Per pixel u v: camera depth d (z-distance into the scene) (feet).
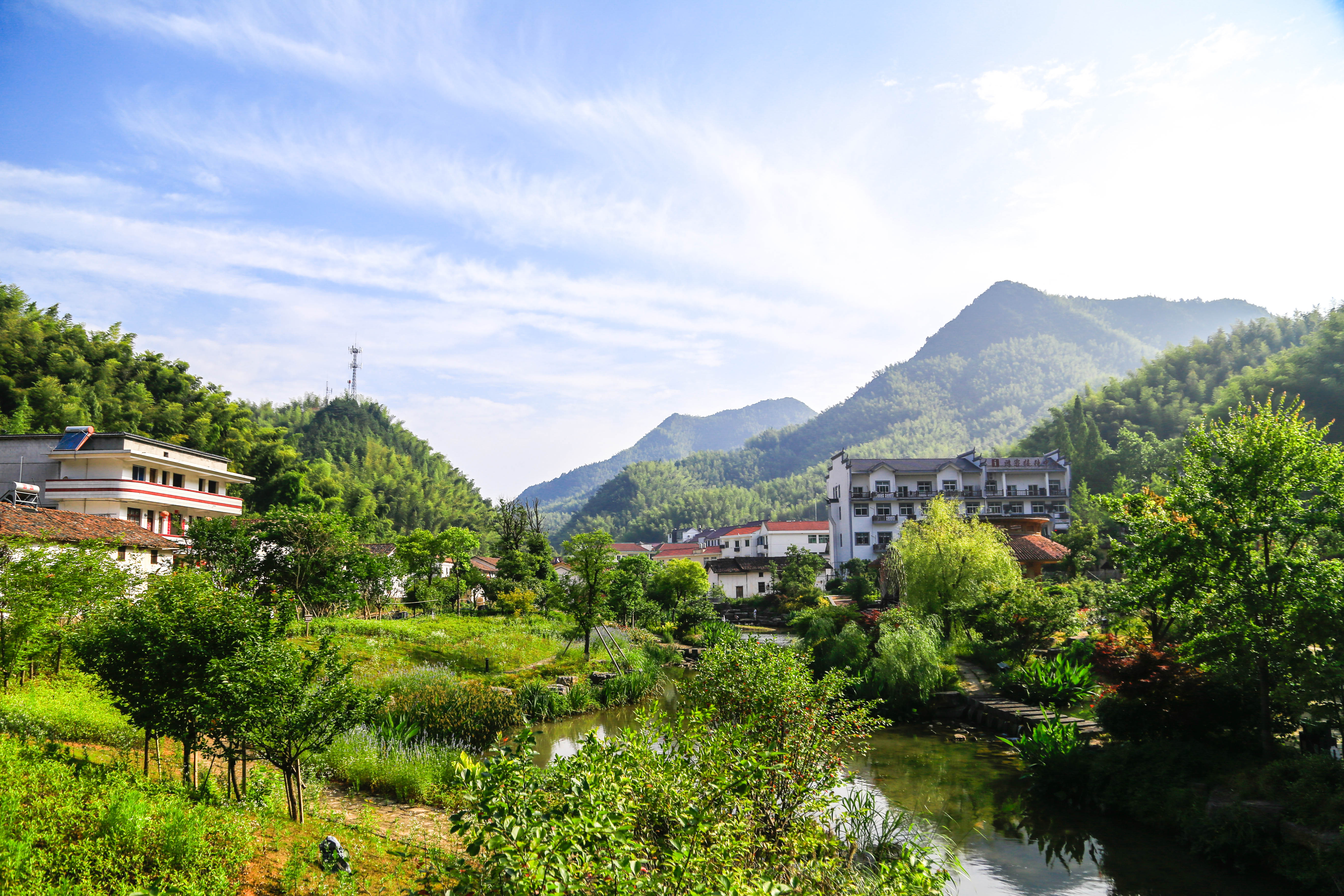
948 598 102.63
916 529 117.50
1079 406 292.61
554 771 19.26
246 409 257.55
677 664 115.65
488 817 15.49
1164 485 52.24
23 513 80.59
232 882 21.80
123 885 19.04
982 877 39.47
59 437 126.11
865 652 86.48
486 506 473.26
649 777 21.27
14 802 22.47
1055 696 72.90
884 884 24.22
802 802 28.99
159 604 31.22
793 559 209.46
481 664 91.81
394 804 39.93
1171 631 63.36
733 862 19.85
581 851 15.31
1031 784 54.39
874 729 36.73
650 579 171.94
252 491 223.51
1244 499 45.85
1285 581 43.45
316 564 98.48
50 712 38.17
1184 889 37.70
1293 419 46.09
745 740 27.94
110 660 29.63
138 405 211.41
